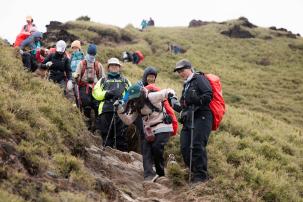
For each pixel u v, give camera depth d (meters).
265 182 9.02
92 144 9.56
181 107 8.57
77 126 8.70
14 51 13.23
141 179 9.05
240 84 42.53
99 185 7.05
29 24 16.22
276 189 8.84
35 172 6.35
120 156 9.79
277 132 15.15
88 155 8.48
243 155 10.77
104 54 39.94
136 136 11.24
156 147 8.91
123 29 56.56
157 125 8.91
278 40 66.81
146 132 8.91
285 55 58.59
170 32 65.56
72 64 13.36
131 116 9.15
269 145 12.01
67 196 6.02
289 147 13.26
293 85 44.38
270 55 58.00
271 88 42.34
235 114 16.34
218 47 60.41
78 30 51.75
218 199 7.97
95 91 10.65
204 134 8.73
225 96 36.25
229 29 67.94
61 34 41.06
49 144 7.28
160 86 18.80
